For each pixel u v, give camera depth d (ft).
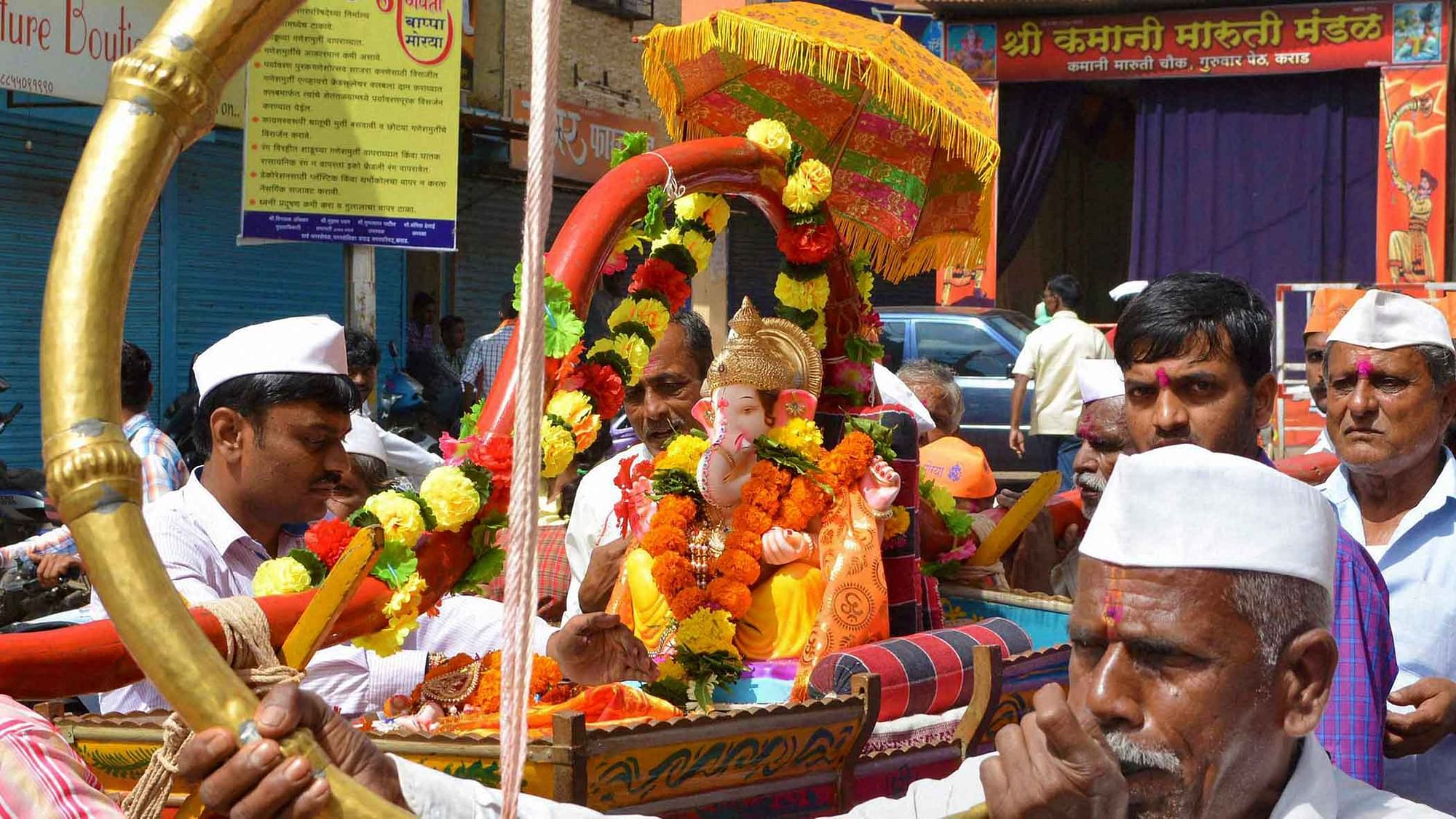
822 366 13.39
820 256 13.29
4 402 35.35
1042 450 41.96
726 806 9.20
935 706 11.17
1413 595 10.63
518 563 3.93
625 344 11.53
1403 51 52.54
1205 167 56.29
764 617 12.12
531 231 3.92
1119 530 5.62
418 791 6.48
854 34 13.98
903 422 13.15
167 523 10.53
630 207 11.39
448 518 8.87
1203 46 53.98
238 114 39.58
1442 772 9.84
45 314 4.46
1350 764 8.41
